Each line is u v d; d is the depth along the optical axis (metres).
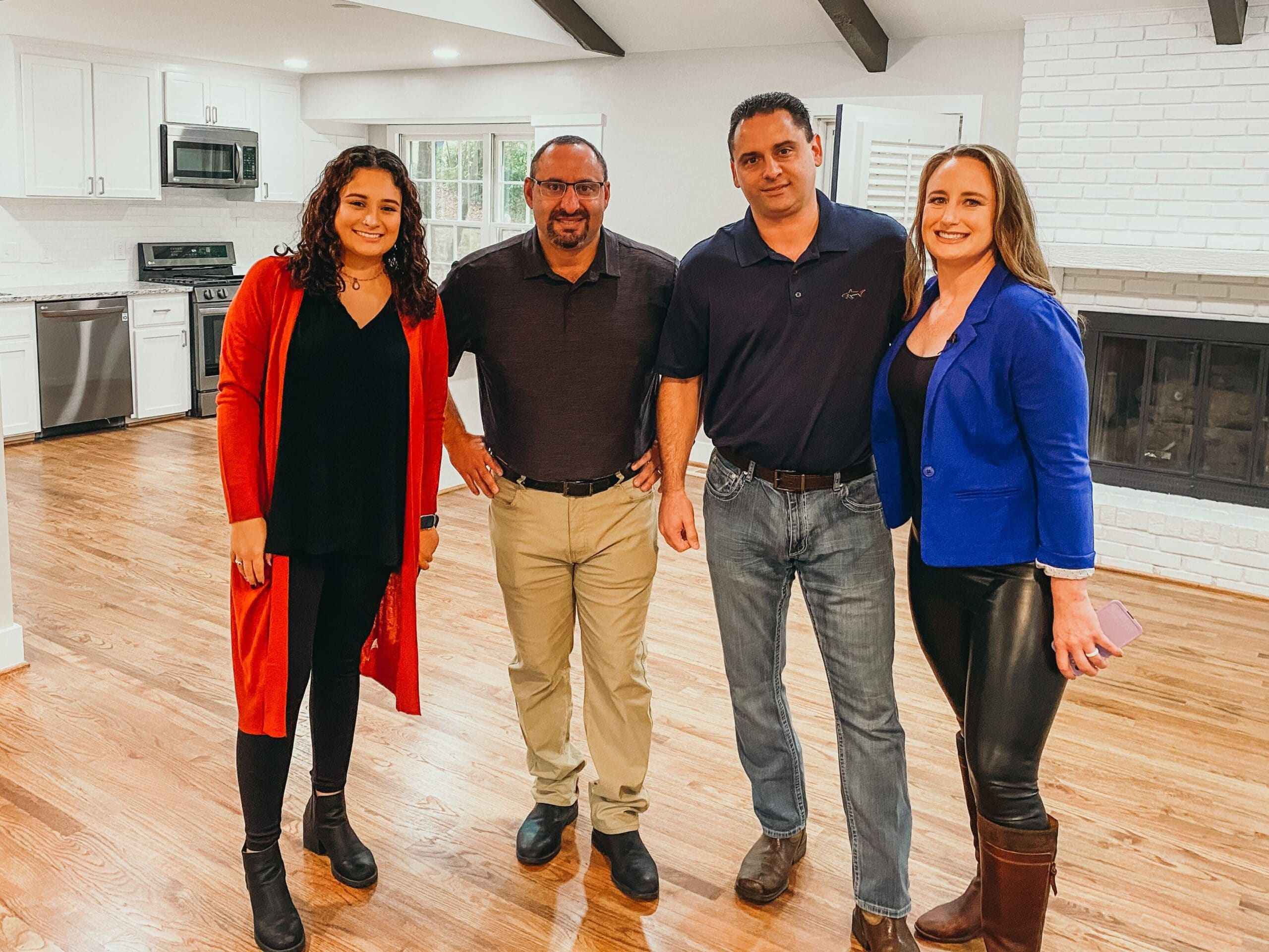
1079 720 3.35
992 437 1.88
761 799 2.40
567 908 2.34
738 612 2.24
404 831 2.61
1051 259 4.97
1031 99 5.01
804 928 2.29
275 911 2.18
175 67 7.27
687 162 6.46
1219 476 4.95
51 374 6.68
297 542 2.04
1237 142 4.57
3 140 6.57
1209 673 3.76
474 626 3.94
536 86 7.00
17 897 2.30
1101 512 4.95
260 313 2.02
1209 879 2.52
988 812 1.95
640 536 2.32
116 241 7.48
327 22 5.70
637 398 2.29
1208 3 4.48
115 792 2.73
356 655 2.28
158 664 3.51
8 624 3.42
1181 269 4.64
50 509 5.25
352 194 1.97
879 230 2.05
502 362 2.23
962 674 2.05
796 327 2.04
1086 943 2.28
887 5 5.35
